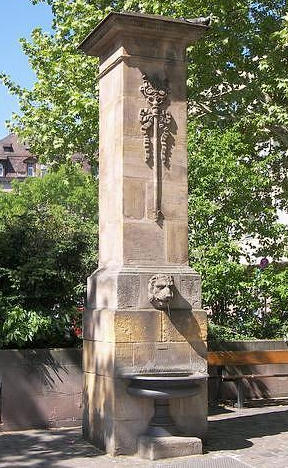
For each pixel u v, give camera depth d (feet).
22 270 34.50
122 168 27.96
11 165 243.81
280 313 46.52
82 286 36.19
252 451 26.73
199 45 58.95
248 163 49.01
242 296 44.19
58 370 32.89
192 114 61.21
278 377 42.01
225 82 62.39
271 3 63.16
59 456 26.02
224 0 57.21
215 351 40.65
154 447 25.45
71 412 32.91
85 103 58.39
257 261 47.60
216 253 41.50
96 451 26.89
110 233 28.94
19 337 32.86
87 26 59.52
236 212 43.91
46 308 35.45
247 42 60.34
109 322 26.89
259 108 60.49
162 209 28.48
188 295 28.07
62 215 42.68
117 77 28.96
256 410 37.73
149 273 27.45
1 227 37.47
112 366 26.45
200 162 43.24
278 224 45.88
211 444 27.99
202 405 27.63
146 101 28.71
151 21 28.48
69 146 63.82
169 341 27.27
